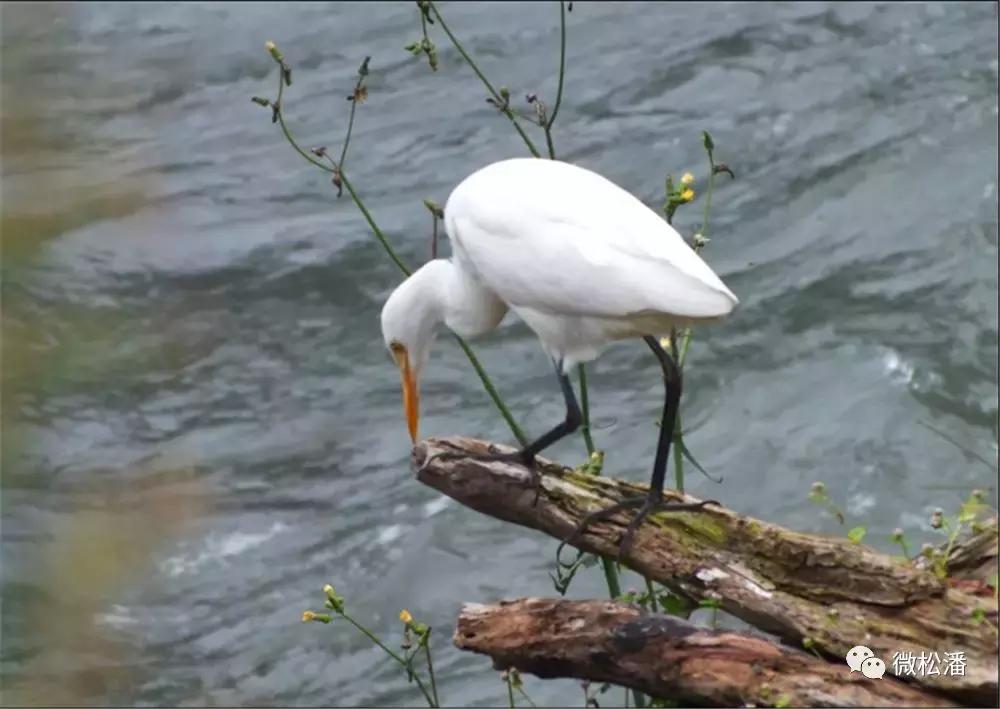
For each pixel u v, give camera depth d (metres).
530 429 13.18
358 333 14.89
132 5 22.31
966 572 6.58
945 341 13.70
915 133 17.25
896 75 18.52
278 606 11.16
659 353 6.66
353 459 12.95
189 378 13.95
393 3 22.22
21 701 8.23
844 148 17.17
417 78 20.14
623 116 18.62
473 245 6.86
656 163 17.56
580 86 19.38
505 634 6.24
